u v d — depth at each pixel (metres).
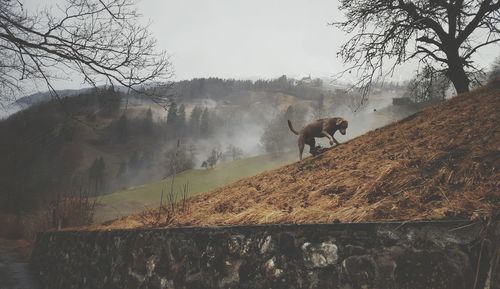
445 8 12.53
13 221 29.48
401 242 2.85
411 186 4.06
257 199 6.12
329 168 6.50
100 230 7.91
